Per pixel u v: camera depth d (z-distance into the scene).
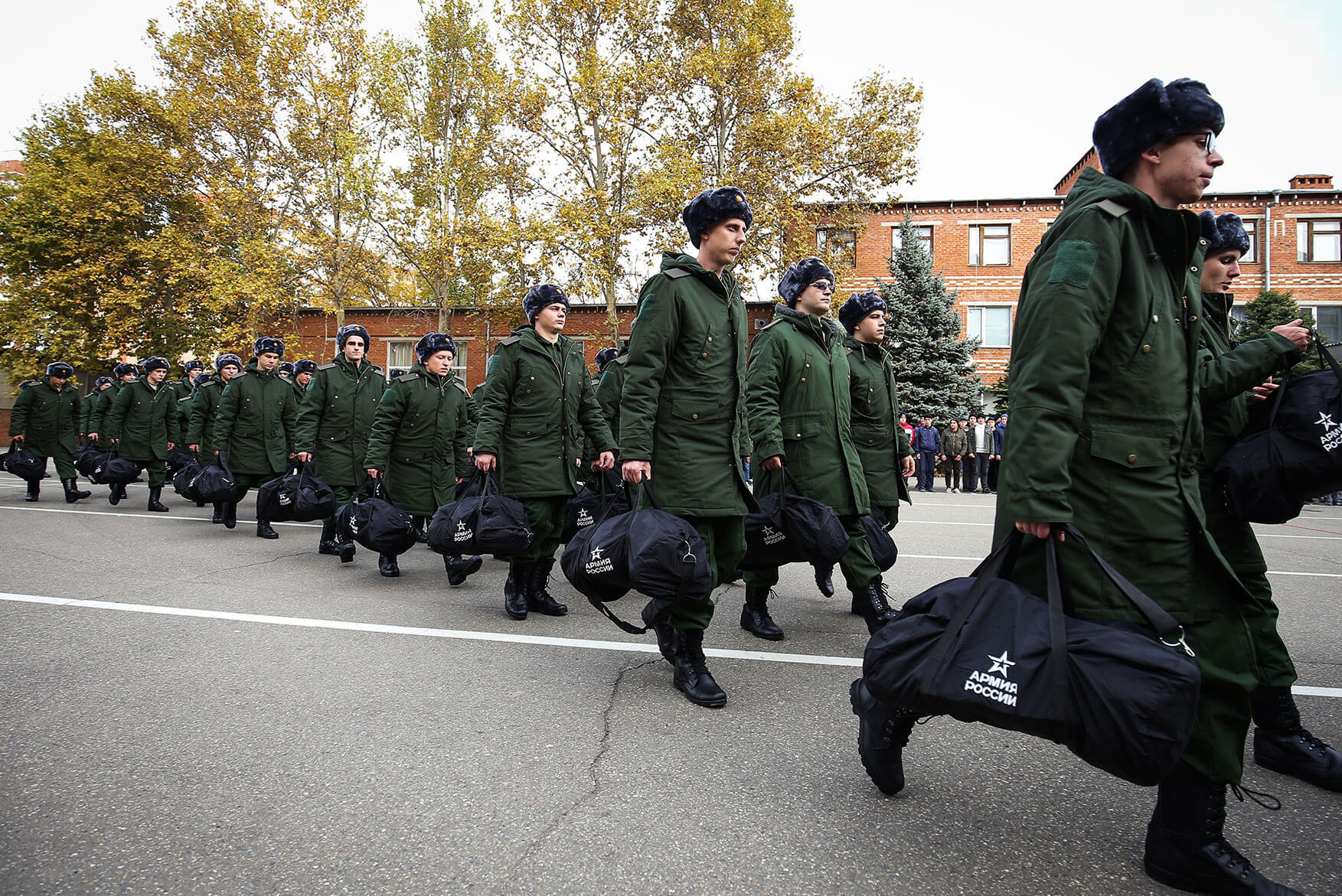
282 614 4.64
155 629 4.25
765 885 1.92
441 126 25.75
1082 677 1.65
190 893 1.86
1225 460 2.62
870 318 5.09
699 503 3.35
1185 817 1.90
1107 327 1.92
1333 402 2.45
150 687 3.32
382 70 24.48
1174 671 1.61
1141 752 1.59
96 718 2.97
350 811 2.28
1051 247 1.98
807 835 2.18
